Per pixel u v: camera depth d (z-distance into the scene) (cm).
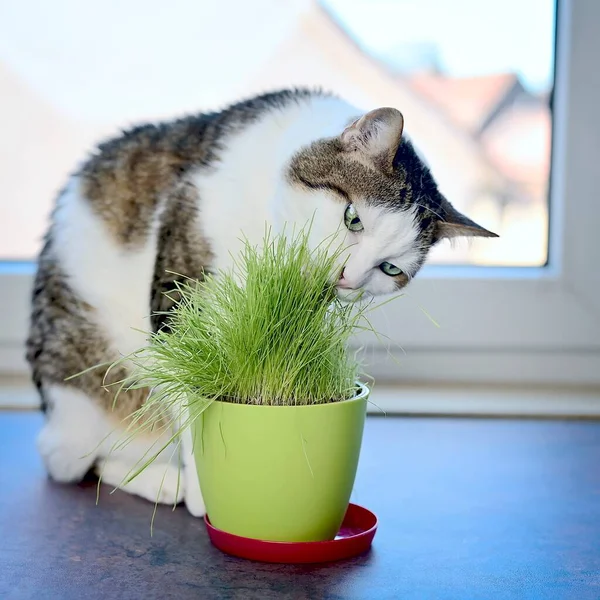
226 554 68
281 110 94
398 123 89
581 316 121
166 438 86
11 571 64
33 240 130
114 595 60
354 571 65
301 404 64
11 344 125
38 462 94
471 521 76
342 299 92
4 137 128
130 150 92
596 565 66
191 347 66
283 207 88
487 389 123
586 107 117
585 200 118
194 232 85
